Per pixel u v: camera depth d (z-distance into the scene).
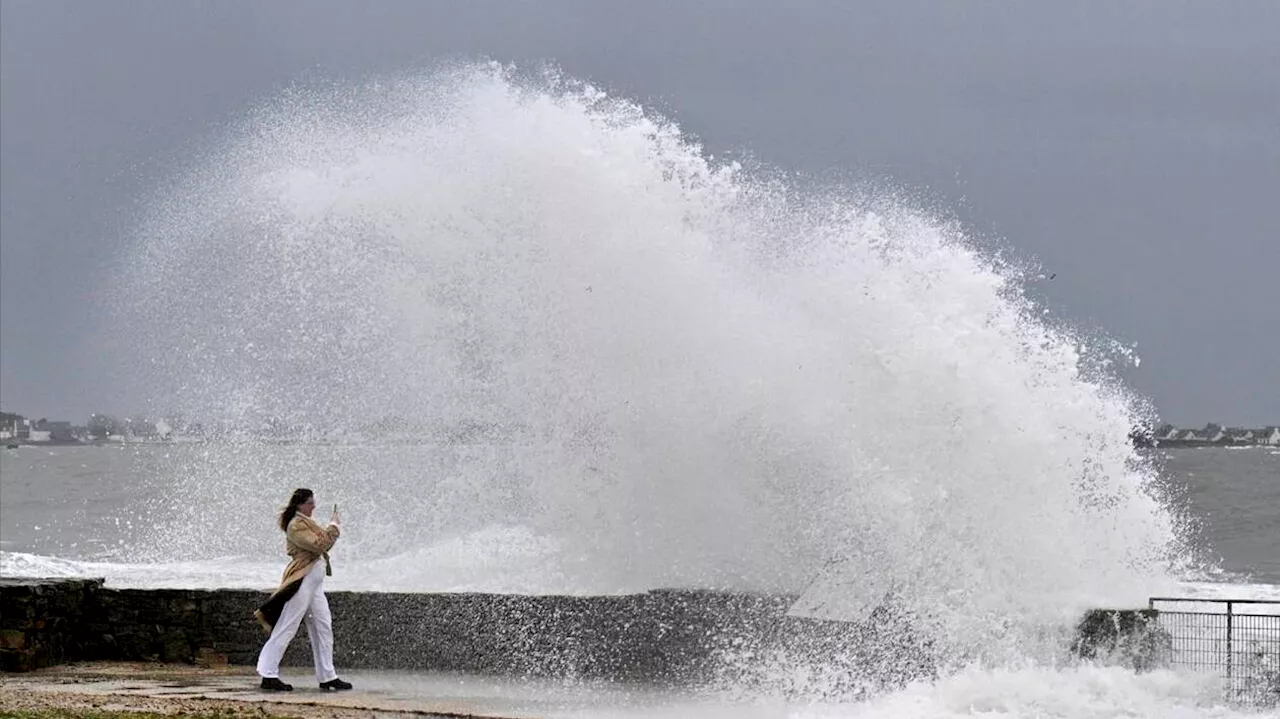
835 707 21.14
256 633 25.48
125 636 25.75
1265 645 22.38
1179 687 21.38
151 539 86.56
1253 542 78.62
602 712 20.36
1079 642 22.94
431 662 24.81
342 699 21.16
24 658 24.12
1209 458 181.62
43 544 84.25
